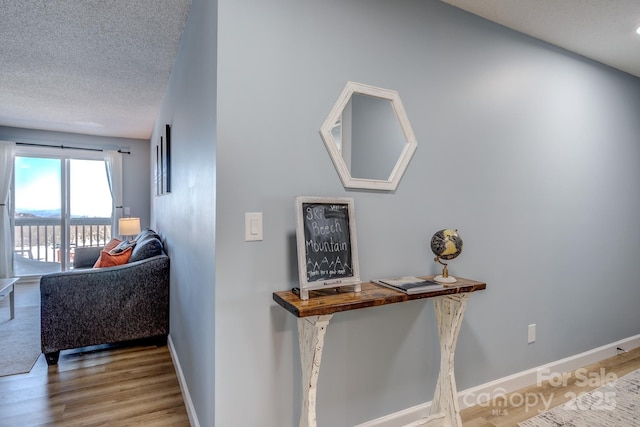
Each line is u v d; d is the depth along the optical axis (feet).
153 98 11.73
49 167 17.60
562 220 7.93
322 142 5.18
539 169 7.55
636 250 9.45
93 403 6.82
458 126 6.48
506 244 7.13
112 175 18.56
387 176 5.73
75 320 8.74
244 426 4.69
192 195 6.30
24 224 17.24
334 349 5.36
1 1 6.23
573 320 8.20
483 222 6.82
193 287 6.16
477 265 6.77
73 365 8.50
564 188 7.95
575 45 7.73
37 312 12.45
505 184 7.08
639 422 6.18
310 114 5.08
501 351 7.13
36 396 7.06
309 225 4.51
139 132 17.52
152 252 10.13
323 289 4.83
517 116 7.21
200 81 5.56
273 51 4.81
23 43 7.88
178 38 7.69
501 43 6.96
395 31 5.80
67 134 17.57
